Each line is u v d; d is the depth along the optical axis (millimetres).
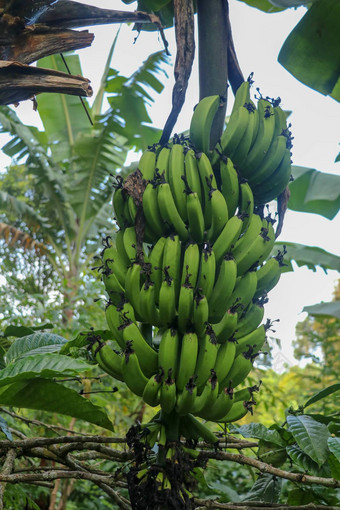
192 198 2020
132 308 1979
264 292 2186
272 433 2361
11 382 2002
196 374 1896
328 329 5723
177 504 1765
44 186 7859
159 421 1969
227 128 2252
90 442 2348
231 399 1878
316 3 3154
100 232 8742
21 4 2062
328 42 3248
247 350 2053
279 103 2346
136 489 1825
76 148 7312
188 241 2104
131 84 6430
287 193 2420
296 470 2566
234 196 2160
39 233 9336
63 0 2170
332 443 2049
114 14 2270
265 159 2273
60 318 5004
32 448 2338
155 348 2057
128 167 7086
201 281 1935
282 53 3363
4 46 2090
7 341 2996
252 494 2537
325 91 3445
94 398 3975
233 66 2572
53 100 7844
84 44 2176
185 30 2223
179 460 1835
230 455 2027
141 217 2064
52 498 3900
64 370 2012
